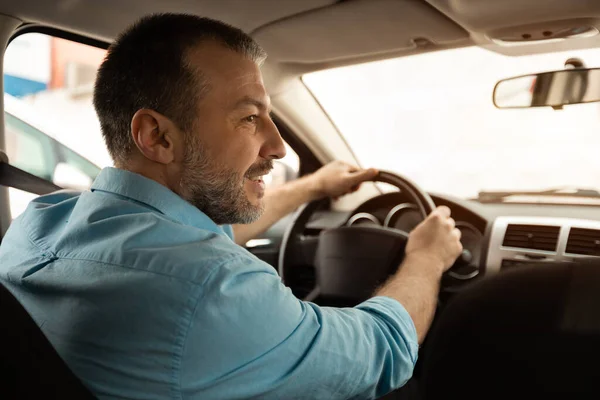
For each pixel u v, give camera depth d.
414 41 2.13
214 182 1.14
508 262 1.92
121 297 0.96
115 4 1.91
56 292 1.01
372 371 1.11
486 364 0.69
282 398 1.02
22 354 0.86
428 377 0.74
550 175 2.95
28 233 1.16
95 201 1.10
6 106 2.10
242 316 0.96
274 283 1.03
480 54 2.23
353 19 1.97
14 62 2.10
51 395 0.87
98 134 1.20
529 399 0.67
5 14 1.89
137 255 0.98
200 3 1.92
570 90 1.96
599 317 0.64
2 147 1.96
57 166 2.96
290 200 2.00
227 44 1.14
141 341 0.94
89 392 0.91
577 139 2.83
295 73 2.40
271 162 1.23
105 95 1.14
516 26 1.90
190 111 1.10
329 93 2.57
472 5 1.80
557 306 0.66
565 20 1.82
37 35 2.06
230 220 1.20
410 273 1.44
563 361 0.65
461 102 5.01
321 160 2.64
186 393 0.94
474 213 2.09
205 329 0.94
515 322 0.68
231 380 0.96
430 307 1.37
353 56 2.29
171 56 1.09
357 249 2.01
